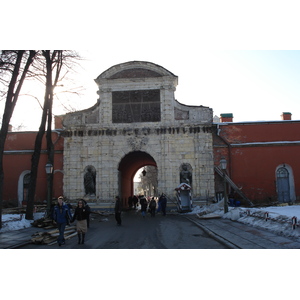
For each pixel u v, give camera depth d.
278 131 33.38
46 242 14.86
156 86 34.06
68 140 34.09
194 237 16.14
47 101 24.84
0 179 18.70
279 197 32.59
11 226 19.59
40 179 34.56
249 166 32.97
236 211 21.59
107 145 33.62
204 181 32.53
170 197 32.50
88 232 19.11
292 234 13.80
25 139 35.56
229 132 33.59
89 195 33.28
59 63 26.81
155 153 33.22
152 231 18.81
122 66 34.38
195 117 33.53
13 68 21.45
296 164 32.84
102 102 34.31
